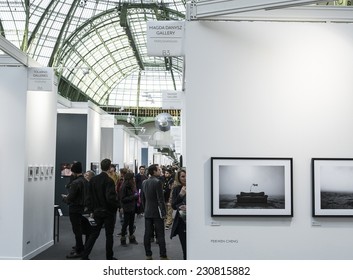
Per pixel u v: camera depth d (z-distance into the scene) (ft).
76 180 23.36
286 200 14.75
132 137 79.77
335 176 14.76
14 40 71.77
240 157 14.90
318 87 15.06
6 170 23.30
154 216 21.74
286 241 14.82
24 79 23.67
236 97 15.10
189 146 15.01
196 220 14.92
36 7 67.26
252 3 14.40
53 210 28.60
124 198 27.48
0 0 64.64
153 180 21.84
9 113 23.57
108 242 21.24
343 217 14.69
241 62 15.15
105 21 83.10
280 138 14.97
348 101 15.02
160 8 75.05
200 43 15.24
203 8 15.21
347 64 15.10
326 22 15.23
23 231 22.99
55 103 29.22
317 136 14.93
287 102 15.02
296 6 14.44
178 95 43.65
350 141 14.90
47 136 27.48
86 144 47.06
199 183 14.99
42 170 26.25
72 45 85.15
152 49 17.57
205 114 15.07
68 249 26.55
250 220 14.89
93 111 49.93
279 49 15.16
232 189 14.82
